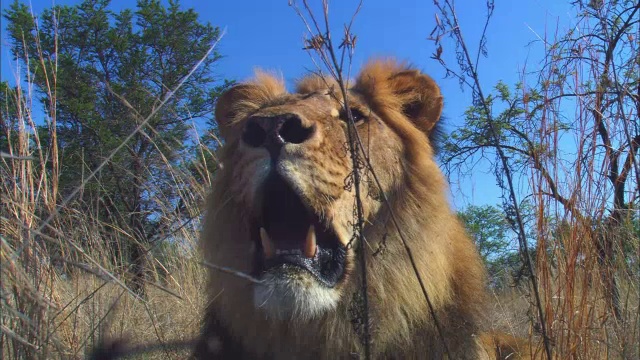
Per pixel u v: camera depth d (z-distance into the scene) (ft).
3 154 1.57
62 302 2.78
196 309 3.43
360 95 2.65
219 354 2.66
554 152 2.62
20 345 2.07
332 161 2.26
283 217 2.38
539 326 2.48
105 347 2.69
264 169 2.21
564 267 2.61
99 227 3.91
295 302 2.18
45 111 2.97
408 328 2.43
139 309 3.46
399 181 2.52
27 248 2.30
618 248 2.64
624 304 2.61
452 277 2.60
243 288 2.45
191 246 3.78
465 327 2.56
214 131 3.63
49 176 3.53
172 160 3.44
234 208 2.49
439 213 2.60
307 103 2.36
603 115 2.65
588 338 2.44
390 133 2.57
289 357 2.41
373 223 2.42
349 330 2.33
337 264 2.31
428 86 2.89
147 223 4.42
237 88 2.99
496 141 2.28
